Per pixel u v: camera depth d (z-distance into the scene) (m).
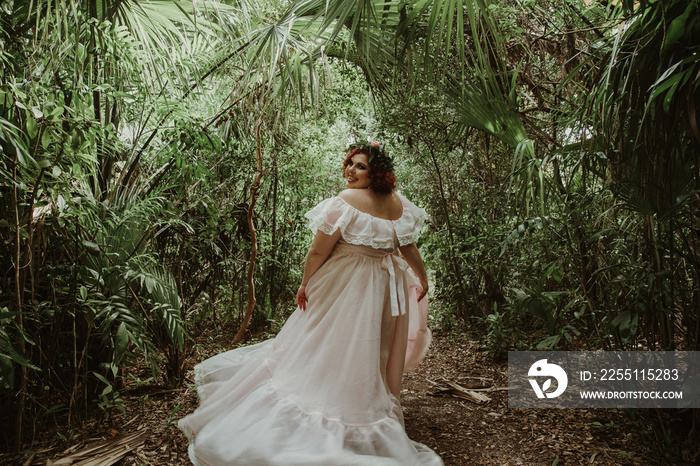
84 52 2.37
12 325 2.03
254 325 4.61
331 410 2.00
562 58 3.60
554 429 2.45
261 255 4.54
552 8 3.54
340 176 6.08
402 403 2.91
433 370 3.54
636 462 2.10
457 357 3.82
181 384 3.06
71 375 2.52
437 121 3.76
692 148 1.74
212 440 1.93
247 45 3.12
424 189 5.07
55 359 2.42
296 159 4.42
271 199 4.89
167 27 3.08
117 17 2.61
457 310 4.77
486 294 4.57
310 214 2.25
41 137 1.94
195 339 3.95
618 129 1.97
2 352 1.72
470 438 2.42
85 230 2.31
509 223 3.69
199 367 2.42
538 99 3.67
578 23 3.37
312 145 4.64
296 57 3.08
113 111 3.04
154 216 2.81
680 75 1.56
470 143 4.52
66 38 2.28
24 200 2.12
